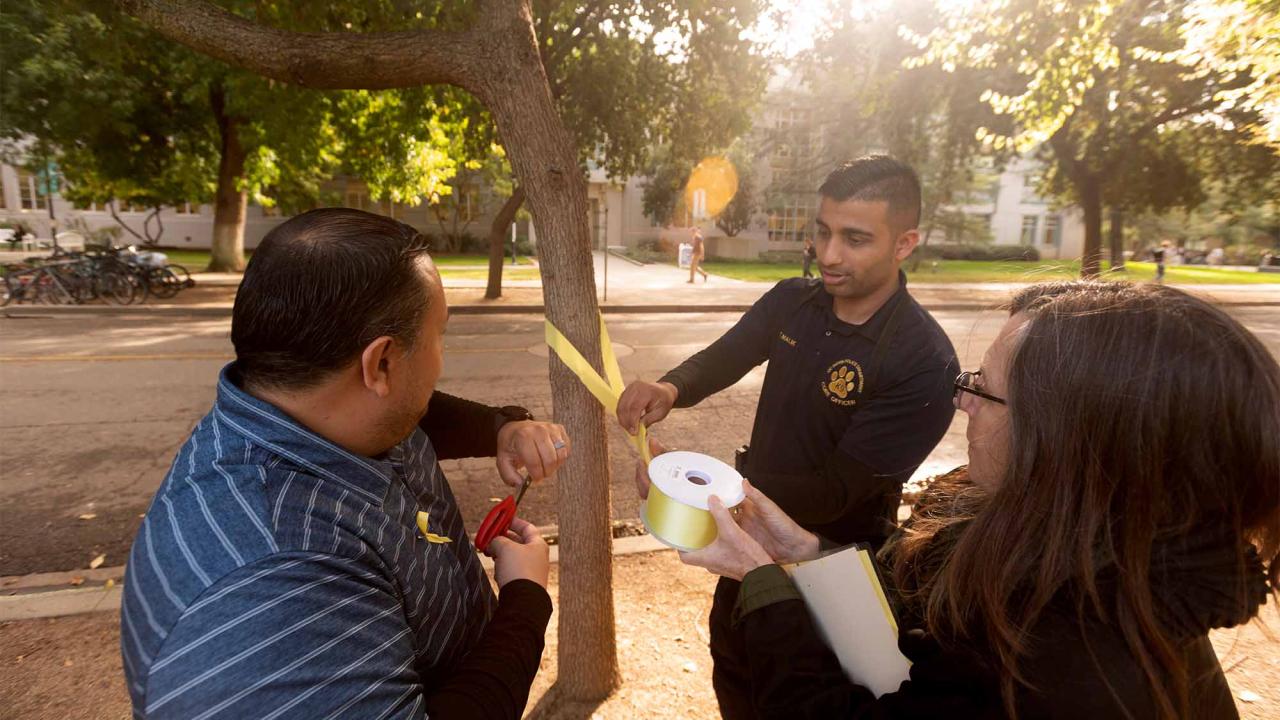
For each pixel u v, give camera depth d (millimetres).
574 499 2182
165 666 702
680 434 5664
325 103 10625
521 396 6684
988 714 828
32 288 11648
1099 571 787
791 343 1947
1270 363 757
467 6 4352
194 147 16172
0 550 3506
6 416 5586
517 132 1790
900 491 1915
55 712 2357
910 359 1742
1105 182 16656
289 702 720
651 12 8523
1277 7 4266
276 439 841
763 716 1047
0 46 11273
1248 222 36500
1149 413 746
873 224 1706
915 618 1118
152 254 13180
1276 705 2396
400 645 855
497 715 922
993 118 15516
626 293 16312
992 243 36344
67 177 18234
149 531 789
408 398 926
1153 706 735
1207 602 751
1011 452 843
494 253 13805
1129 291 848
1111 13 5781
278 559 758
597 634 2316
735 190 32125
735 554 1155
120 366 7348
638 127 11016
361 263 834
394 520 950
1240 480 748
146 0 1838
